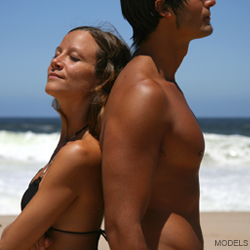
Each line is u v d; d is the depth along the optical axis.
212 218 7.15
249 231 6.21
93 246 2.42
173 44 2.08
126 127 1.72
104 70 2.45
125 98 1.79
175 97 1.95
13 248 2.15
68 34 2.49
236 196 8.98
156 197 1.94
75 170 2.17
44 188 2.18
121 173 1.70
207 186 10.10
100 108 2.39
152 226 1.92
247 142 17.02
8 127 55.75
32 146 18.69
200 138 1.94
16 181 10.39
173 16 1.98
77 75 2.37
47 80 2.44
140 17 2.04
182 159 1.88
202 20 2.01
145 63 1.97
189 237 1.94
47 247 2.32
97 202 2.31
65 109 2.49
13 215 7.27
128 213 1.68
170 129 1.83
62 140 2.67
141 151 1.71
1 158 16.56
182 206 1.97
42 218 2.16
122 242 1.67
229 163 15.01
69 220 2.28
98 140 2.36
